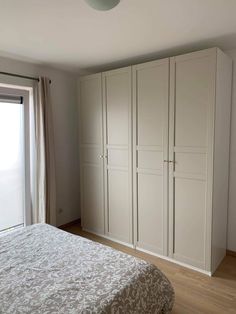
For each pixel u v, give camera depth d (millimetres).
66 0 1643
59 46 2527
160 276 1674
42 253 1801
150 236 2889
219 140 2441
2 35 2240
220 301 2102
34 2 1665
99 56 2840
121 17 1892
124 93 2934
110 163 3174
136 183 2938
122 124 2992
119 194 3131
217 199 2504
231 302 2090
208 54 2289
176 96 2525
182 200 2586
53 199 3266
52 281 1466
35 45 2490
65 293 1355
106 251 1835
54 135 3484
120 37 2295
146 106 2764
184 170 2537
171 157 2609
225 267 2619
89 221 3539
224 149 2594
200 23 2002
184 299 2127
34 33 2195
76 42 2414
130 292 1416
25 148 3125
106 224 3324
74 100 3719
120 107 2990
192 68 2398
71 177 3781
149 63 2688
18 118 3115
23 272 1562
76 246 1913
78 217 3932
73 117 3730
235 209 2771
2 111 2959
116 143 3080
